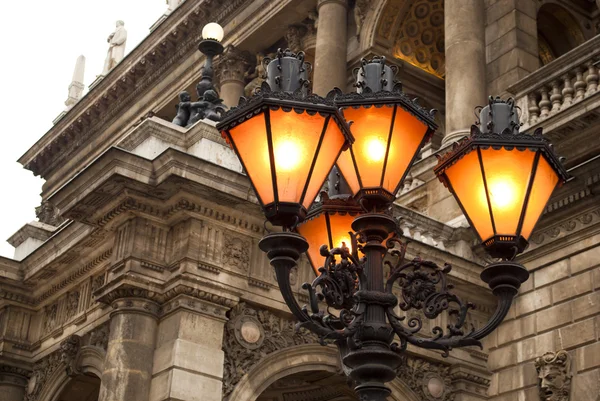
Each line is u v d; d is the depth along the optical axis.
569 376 17.73
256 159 7.74
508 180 8.14
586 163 18.02
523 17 25.02
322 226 9.59
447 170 8.55
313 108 7.66
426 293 8.41
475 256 19.42
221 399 15.27
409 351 17.81
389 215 8.46
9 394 18.97
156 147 16.31
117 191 15.86
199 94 17.97
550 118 19.12
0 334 19.20
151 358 15.38
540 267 19.06
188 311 15.40
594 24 28.81
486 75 24.53
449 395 18.27
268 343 16.30
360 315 8.02
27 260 19.30
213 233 16.11
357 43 29.42
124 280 15.48
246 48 33.47
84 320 17.80
